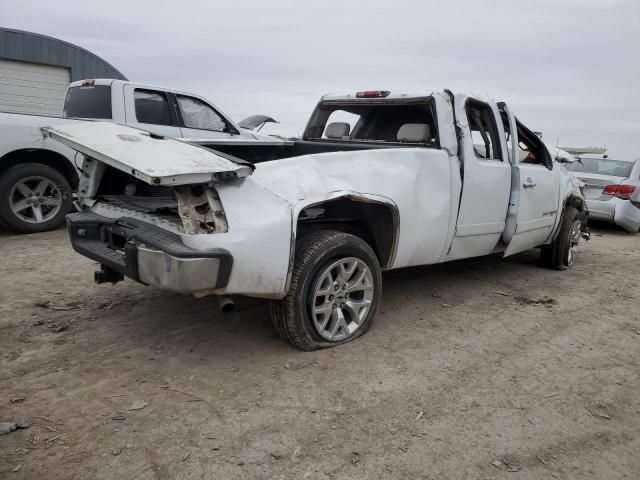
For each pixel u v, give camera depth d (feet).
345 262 12.40
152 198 14.62
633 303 17.52
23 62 48.03
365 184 12.50
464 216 15.37
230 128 28.81
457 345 13.32
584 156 38.50
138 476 8.01
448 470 8.49
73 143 11.78
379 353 12.53
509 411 10.32
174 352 12.17
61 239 22.82
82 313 14.40
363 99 17.02
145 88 25.62
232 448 8.77
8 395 10.16
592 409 10.55
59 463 8.23
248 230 10.50
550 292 18.38
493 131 16.87
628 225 33.88
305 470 8.30
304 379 11.12
